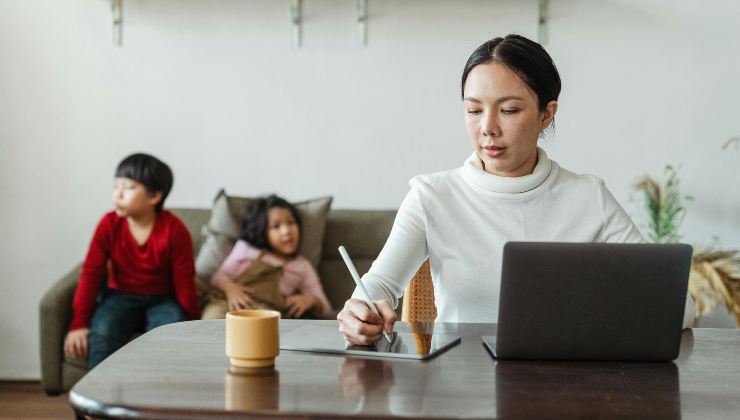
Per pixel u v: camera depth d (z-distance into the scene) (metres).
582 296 1.35
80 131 3.66
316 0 3.60
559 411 1.11
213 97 3.64
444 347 1.46
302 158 3.65
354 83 3.62
